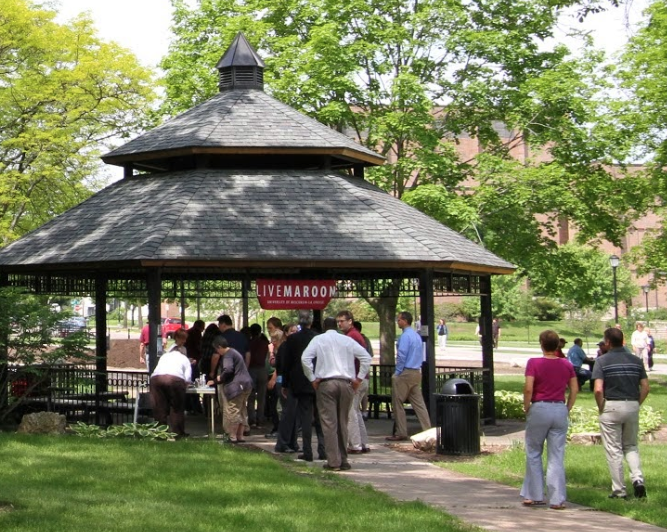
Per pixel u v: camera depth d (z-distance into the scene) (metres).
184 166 19.08
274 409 15.98
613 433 10.53
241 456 12.49
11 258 17.27
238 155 18.52
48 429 14.67
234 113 19.09
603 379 10.58
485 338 18.69
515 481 11.64
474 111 27.77
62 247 16.83
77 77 26.53
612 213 28.14
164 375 14.59
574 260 27.94
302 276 18.17
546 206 25.91
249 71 20.58
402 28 26.42
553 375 10.12
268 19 28.11
